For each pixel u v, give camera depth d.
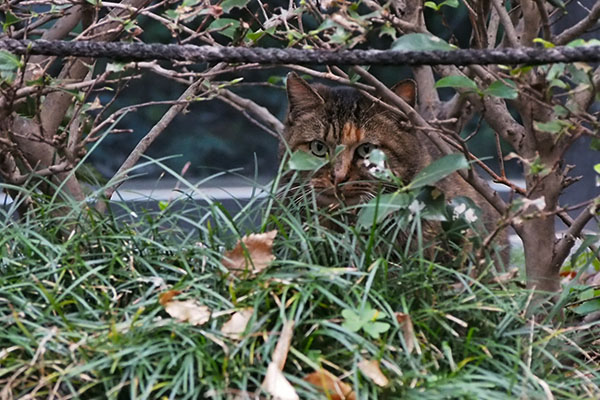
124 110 4.89
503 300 4.21
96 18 4.59
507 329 4.09
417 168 5.68
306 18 9.21
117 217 4.58
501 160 4.35
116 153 11.60
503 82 3.84
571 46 3.67
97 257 4.30
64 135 4.63
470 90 4.11
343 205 4.77
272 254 4.15
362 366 3.55
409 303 3.98
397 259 4.66
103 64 9.28
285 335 3.59
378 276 4.08
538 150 4.12
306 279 3.92
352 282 3.99
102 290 4.01
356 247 4.32
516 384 3.71
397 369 3.53
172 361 3.53
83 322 3.79
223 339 3.66
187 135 11.92
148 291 3.94
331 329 3.77
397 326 3.73
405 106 4.49
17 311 3.77
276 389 3.41
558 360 4.12
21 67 4.02
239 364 3.57
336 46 4.26
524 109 4.23
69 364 3.58
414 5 4.65
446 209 4.38
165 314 3.93
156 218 4.55
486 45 4.34
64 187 5.10
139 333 3.68
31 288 4.02
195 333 3.72
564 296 4.18
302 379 3.58
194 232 4.80
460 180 5.73
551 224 4.43
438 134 4.51
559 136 3.85
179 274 4.19
